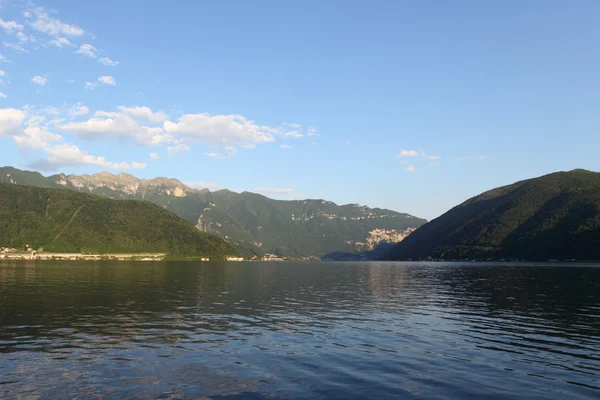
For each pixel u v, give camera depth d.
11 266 153.62
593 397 20.28
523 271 145.62
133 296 60.31
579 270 147.50
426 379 22.80
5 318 39.66
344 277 125.62
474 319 42.41
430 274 141.00
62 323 37.44
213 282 94.25
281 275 135.88
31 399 19.03
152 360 25.77
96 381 21.66
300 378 22.72
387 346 30.39
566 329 37.06
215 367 24.53
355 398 19.83
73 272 119.56
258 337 33.03
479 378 23.06
